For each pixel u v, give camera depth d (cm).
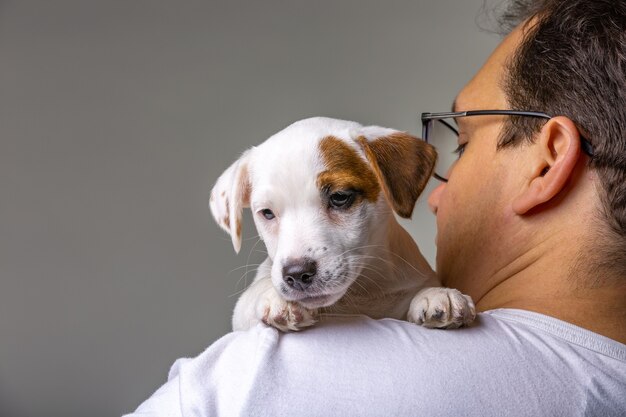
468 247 168
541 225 151
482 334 134
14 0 486
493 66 168
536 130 153
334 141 195
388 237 201
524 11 184
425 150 200
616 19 144
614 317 142
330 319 149
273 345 131
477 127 167
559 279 147
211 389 129
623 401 128
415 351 128
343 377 125
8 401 480
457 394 123
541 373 128
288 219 189
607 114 142
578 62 146
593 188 145
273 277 182
